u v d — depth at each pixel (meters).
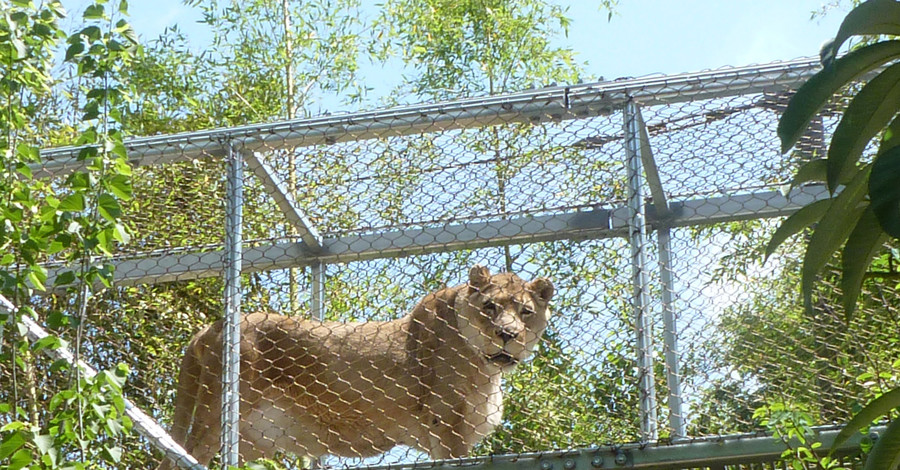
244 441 13.65
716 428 11.48
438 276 14.51
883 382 10.98
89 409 9.57
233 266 10.67
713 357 11.25
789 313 11.34
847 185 6.52
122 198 10.07
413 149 11.34
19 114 10.81
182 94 20.05
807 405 11.00
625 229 11.56
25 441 9.34
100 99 10.33
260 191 13.40
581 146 11.05
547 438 13.36
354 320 14.38
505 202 11.59
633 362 12.45
